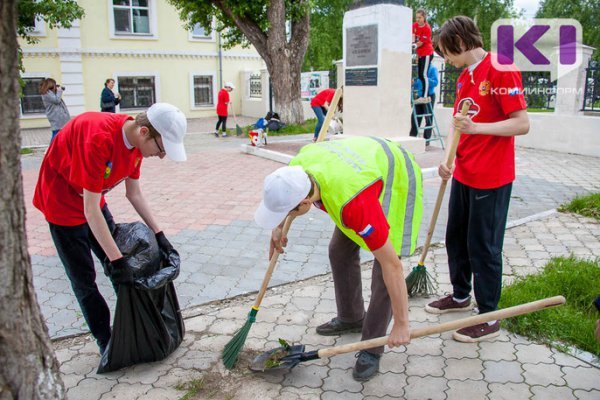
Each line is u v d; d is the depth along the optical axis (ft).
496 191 10.11
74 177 8.61
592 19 84.17
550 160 31.07
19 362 5.96
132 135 8.84
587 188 23.84
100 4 57.67
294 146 36.17
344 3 94.22
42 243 17.40
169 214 20.58
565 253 15.55
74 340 11.14
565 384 9.29
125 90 61.98
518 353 10.30
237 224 19.19
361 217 7.65
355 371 9.59
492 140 10.03
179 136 8.81
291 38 49.01
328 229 18.39
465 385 9.32
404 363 10.05
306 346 10.72
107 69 59.62
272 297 12.98
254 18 48.37
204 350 10.64
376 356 9.72
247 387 9.43
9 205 5.58
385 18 28.25
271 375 9.75
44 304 12.73
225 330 11.40
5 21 5.06
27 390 6.07
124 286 9.38
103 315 10.19
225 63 68.18
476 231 10.34
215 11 48.96
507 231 17.65
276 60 47.93
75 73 57.06
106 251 9.05
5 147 5.40
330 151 8.59
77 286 9.86
